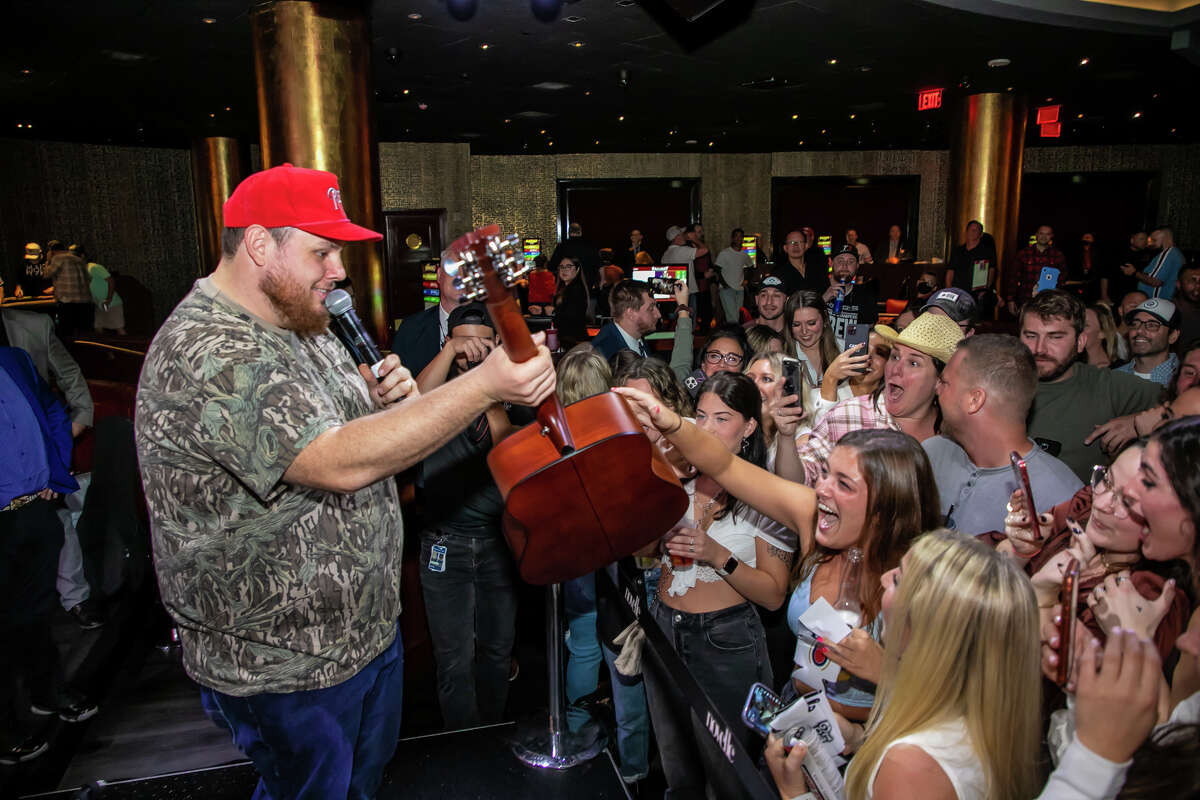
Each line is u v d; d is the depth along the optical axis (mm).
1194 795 884
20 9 5766
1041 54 8000
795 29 6891
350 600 1425
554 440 1449
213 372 1245
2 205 11094
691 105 10547
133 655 3289
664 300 10102
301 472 1224
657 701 2035
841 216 16219
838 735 1283
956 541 1157
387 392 1510
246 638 1373
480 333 2740
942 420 2398
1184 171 15930
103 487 3514
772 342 3562
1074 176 16094
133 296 12352
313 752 1444
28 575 2723
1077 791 944
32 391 2748
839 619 1382
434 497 2607
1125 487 1270
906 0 6062
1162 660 1170
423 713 3006
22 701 2742
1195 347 2441
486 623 2699
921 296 9117
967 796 1059
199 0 5562
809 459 2523
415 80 8656
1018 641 1084
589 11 6199
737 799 1664
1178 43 7254
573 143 14086
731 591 1979
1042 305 2590
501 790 2053
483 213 15406
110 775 2502
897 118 11891
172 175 13070
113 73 7871
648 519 1553
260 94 5246
